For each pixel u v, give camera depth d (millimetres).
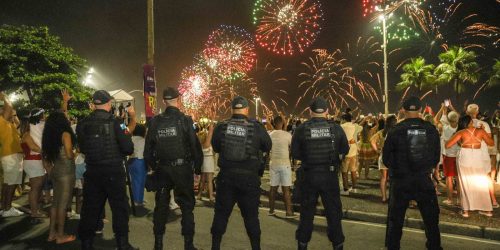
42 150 7172
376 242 7188
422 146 5883
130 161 10023
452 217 8391
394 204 6043
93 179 6191
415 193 5922
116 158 6211
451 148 9359
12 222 8484
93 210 6258
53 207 7230
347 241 7250
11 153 8867
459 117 9203
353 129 10969
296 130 6219
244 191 5812
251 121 5973
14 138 8938
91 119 6223
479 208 8367
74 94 20328
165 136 6051
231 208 5895
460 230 7805
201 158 6273
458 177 8617
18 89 19891
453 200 9883
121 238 6281
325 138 5980
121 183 6262
